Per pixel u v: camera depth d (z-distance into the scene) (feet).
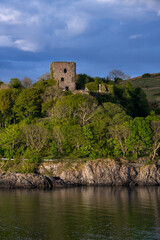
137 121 338.75
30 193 245.45
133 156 335.67
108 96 491.31
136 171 313.73
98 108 395.75
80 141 338.54
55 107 394.32
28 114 436.35
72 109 396.57
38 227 135.33
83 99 410.72
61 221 146.10
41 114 438.40
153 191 256.73
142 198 216.13
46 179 293.84
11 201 204.33
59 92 454.40
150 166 314.76
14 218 152.97
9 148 340.18
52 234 124.67
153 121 351.05
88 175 309.83
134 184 306.35
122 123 362.53
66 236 121.80
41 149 345.10
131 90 543.39
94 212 166.40
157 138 336.90
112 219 149.69
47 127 354.74
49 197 222.07
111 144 344.90
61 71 493.77
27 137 340.18
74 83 498.28
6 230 130.82
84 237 120.16
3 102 431.84
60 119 377.30
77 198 216.74
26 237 120.78
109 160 316.81
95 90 512.22
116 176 307.17
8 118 430.20
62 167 318.04
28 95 433.48
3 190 268.21
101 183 306.14
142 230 129.29
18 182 290.35
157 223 141.18
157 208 177.78
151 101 639.35
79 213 163.84
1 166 318.04
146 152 347.36
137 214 160.86
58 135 339.36
